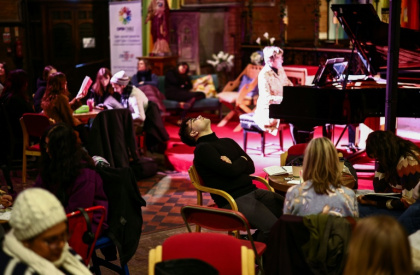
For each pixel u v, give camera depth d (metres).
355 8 5.51
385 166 3.88
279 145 7.86
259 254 3.36
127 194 3.52
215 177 4.05
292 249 2.90
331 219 2.82
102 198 3.43
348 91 5.37
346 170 4.28
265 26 12.22
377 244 1.95
